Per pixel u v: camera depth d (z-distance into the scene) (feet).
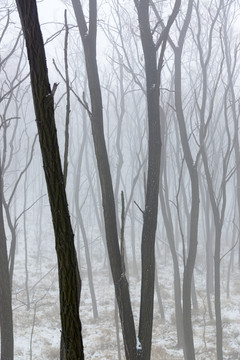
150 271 17.49
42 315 56.95
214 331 50.75
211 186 27.96
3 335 18.72
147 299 17.29
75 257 6.62
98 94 18.47
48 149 6.48
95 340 49.70
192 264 23.89
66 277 6.48
